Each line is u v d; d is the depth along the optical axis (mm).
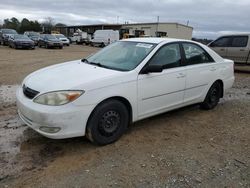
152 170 3371
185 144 4156
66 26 74062
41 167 3361
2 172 3219
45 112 3447
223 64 5895
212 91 5750
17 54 18422
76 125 3598
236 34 12578
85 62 4832
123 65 4344
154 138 4324
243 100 6984
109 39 37719
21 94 3961
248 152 3977
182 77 4848
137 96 4176
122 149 3898
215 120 5301
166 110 4766
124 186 3035
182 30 57750
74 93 3529
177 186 3072
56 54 20078
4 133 4281
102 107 3791
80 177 3174
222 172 3393
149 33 50938
